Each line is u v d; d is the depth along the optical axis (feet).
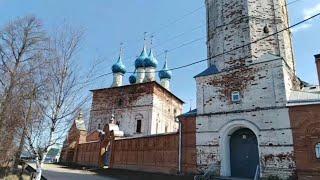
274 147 62.39
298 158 58.70
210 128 73.41
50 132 36.40
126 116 140.15
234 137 72.95
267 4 77.56
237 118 69.72
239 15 77.51
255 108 67.62
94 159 114.73
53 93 37.11
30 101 38.01
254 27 75.05
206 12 92.63
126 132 136.15
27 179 64.18
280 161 60.85
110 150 106.11
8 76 65.10
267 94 67.10
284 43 74.33
